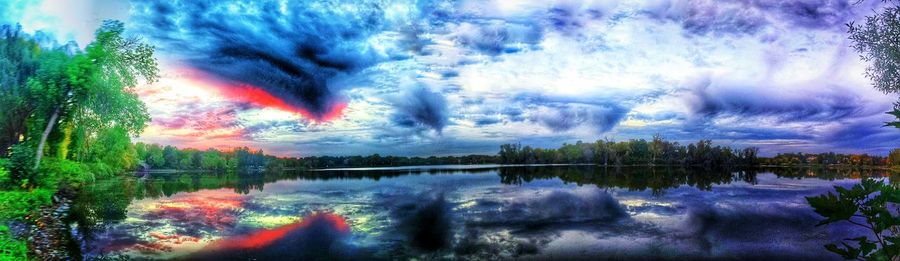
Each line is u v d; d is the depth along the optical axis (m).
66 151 29.80
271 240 15.60
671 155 110.81
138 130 32.34
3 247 10.18
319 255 13.67
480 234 16.80
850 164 93.00
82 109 28.89
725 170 75.00
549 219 19.88
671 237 16.34
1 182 20.47
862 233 16.77
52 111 26.12
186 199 27.59
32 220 16.08
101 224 18.25
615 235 16.61
